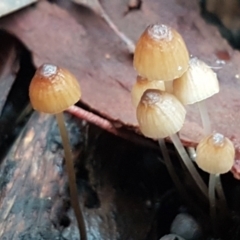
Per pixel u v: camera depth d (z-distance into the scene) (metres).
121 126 0.09
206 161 0.08
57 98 0.08
